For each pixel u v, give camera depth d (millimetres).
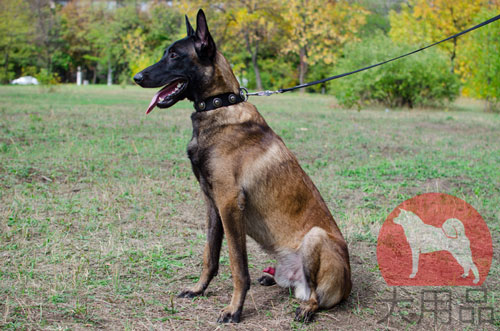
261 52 45156
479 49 20609
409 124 15078
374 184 7523
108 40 49781
